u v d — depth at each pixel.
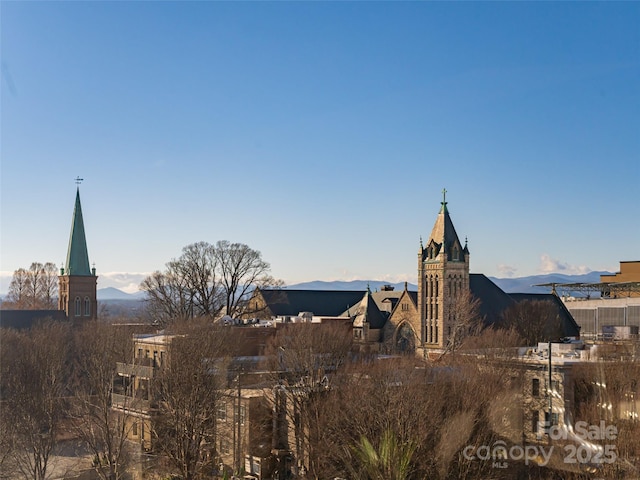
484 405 74.38
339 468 69.31
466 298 142.88
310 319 140.75
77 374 119.12
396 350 158.75
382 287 187.12
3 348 111.31
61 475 83.56
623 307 154.25
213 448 83.31
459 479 64.38
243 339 112.50
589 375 84.44
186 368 84.69
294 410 81.75
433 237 152.12
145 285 158.25
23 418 90.62
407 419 61.97
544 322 144.88
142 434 86.25
